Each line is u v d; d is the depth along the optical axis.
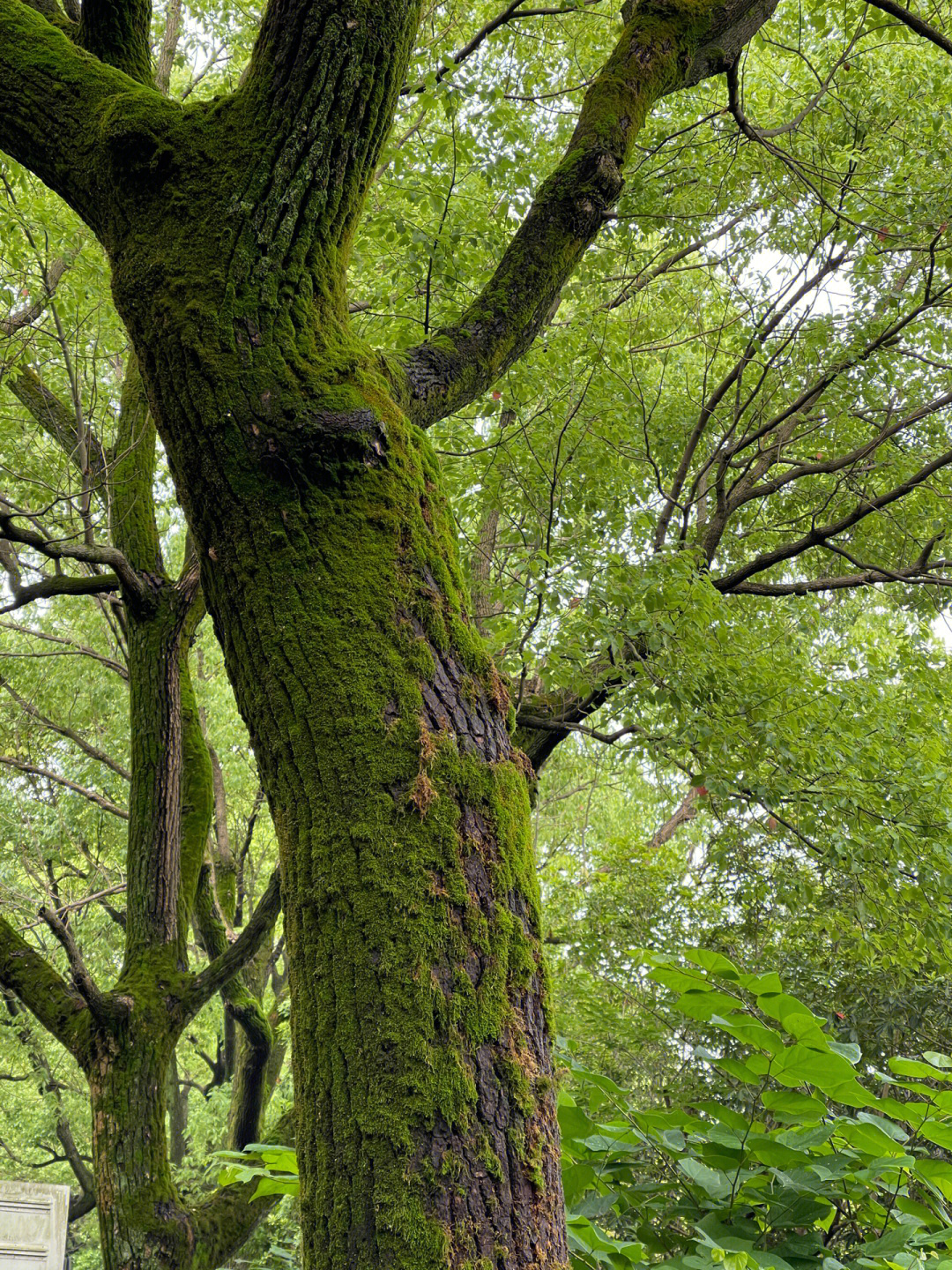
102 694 10.38
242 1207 5.20
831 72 5.27
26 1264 5.36
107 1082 5.12
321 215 1.85
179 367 1.73
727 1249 1.78
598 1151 2.17
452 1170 1.27
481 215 5.50
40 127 2.09
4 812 10.50
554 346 5.90
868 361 5.93
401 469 1.72
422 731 1.51
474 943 1.41
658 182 6.07
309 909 1.44
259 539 1.63
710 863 6.20
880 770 5.23
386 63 1.94
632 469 6.99
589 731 5.21
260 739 1.57
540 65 6.44
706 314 7.53
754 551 7.25
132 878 5.57
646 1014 6.87
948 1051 6.79
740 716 4.93
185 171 1.88
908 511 7.12
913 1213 1.97
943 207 5.31
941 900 5.00
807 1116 2.06
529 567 4.47
